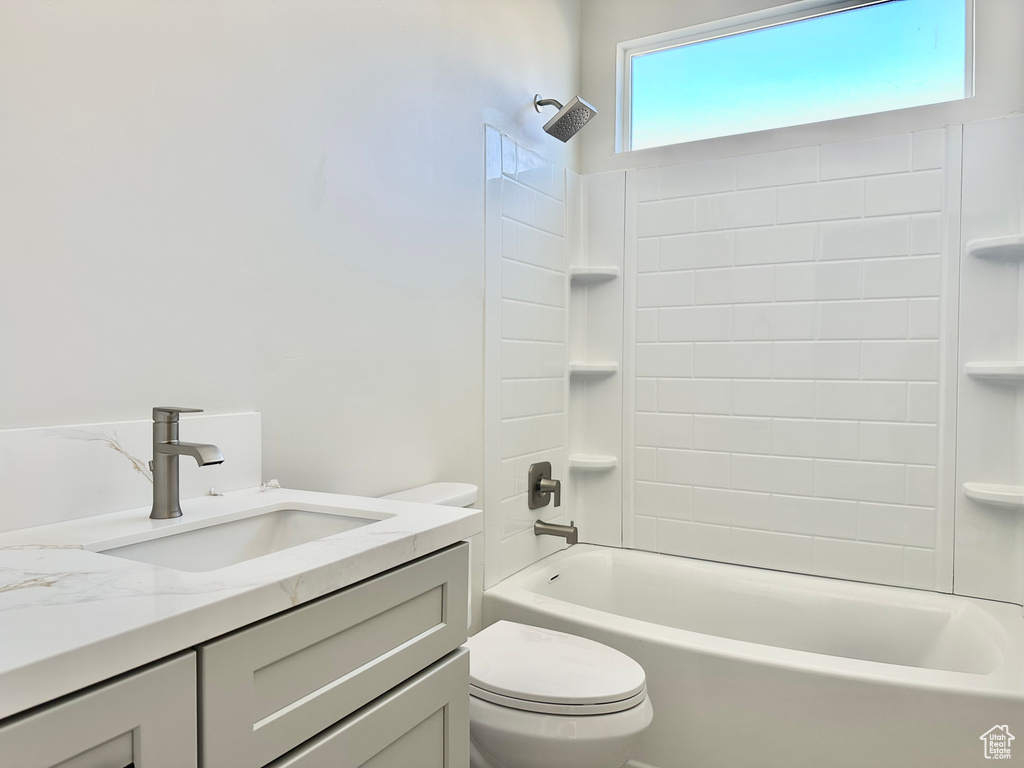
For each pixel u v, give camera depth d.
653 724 1.81
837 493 2.36
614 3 2.77
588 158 2.79
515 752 1.47
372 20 1.70
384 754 0.94
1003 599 2.13
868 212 2.31
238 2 1.34
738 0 2.54
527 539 2.43
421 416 1.88
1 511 0.98
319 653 0.83
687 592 2.45
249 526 1.19
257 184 1.39
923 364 2.24
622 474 2.71
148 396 1.19
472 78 2.10
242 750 0.72
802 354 2.41
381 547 0.91
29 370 1.02
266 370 1.42
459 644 1.10
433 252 1.92
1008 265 2.12
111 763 0.60
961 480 2.19
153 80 1.19
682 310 2.60
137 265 1.17
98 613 0.64
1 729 0.52
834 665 1.64
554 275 2.58
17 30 1.00
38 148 1.03
